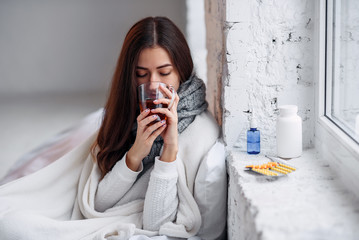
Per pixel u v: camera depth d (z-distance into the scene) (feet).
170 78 5.21
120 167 5.03
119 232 4.73
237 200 4.28
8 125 16.71
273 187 3.91
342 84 4.42
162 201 4.84
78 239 4.90
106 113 5.41
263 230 3.11
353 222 3.16
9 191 5.24
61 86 25.40
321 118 4.82
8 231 4.78
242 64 5.12
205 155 5.08
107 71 25.43
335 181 4.01
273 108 5.19
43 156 8.18
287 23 5.01
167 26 5.18
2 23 24.47
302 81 5.11
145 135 4.75
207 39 7.66
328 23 4.68
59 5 24.63
